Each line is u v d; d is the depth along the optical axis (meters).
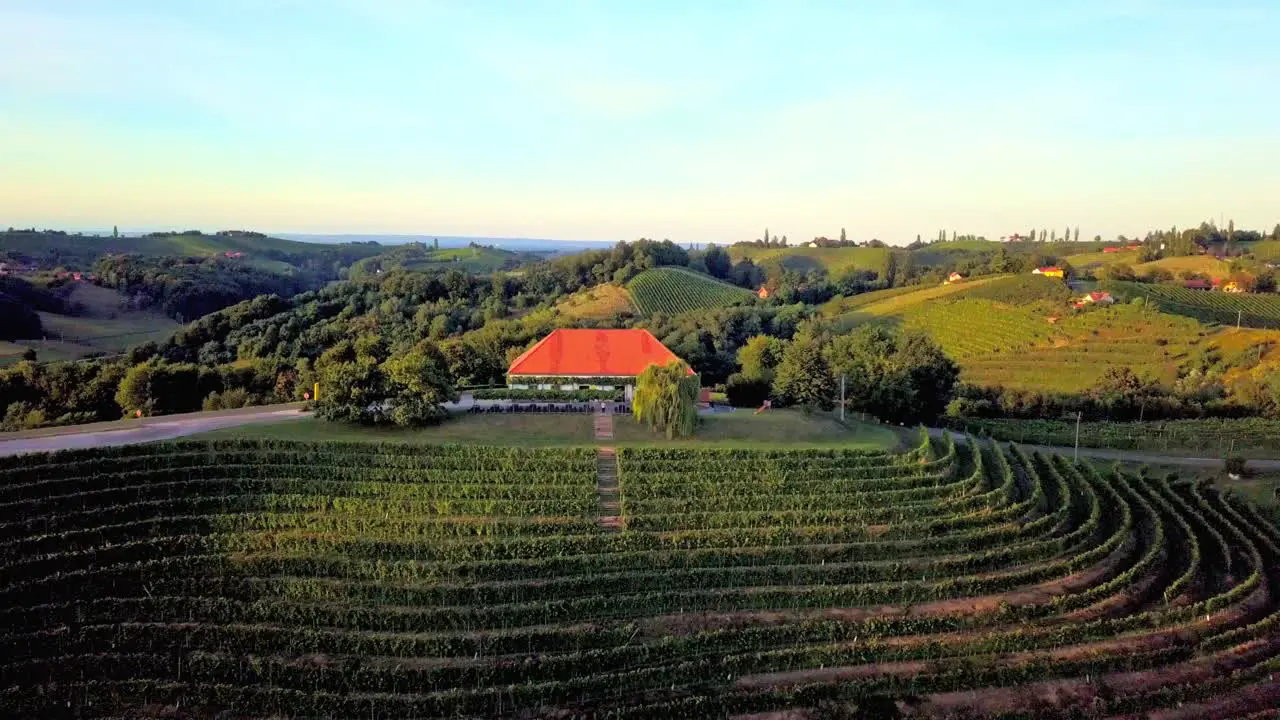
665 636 51.09
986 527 67.38
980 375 156.50
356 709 43.75
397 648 48.78
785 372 103.62
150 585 54.31
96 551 56.25
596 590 55.97
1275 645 51.22
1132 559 64.31
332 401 78.75
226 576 56.31
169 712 43.91
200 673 46.28
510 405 92.38
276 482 67.25
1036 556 62.94
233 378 122.75
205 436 74.50
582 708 44.97
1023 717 43.22
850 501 68.94
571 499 66.50
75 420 98.94
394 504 64.81
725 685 46.78
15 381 112.94
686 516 64.56
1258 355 145.12
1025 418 124.31
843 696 45.31
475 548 59.09
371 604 54.25
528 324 161.38
